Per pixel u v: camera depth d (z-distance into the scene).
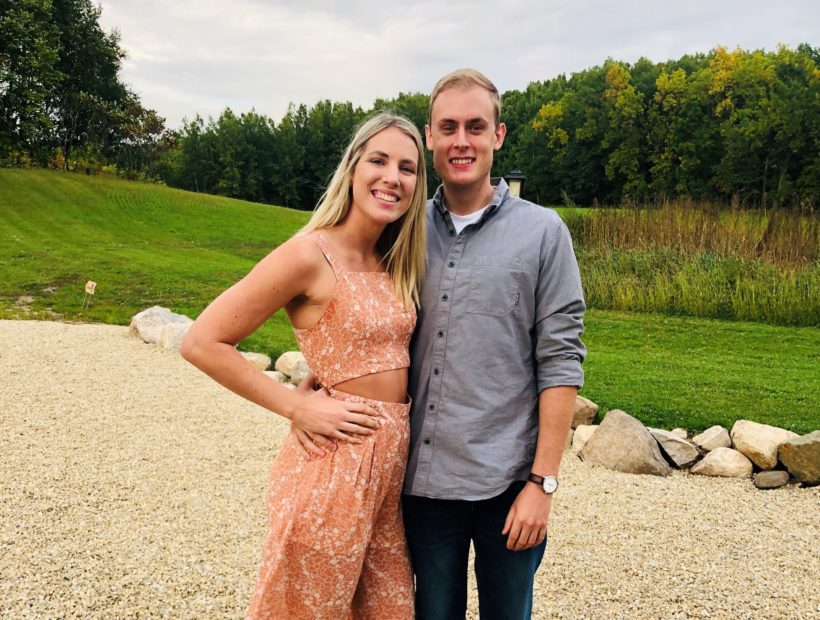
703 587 3.24
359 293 1.80
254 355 7.07
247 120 57.78
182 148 56.56
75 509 3.91
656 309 10.28
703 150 42.47
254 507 4.05
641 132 45.91
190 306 10.62
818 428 5.17
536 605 3.05
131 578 3.18
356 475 1.75
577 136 48.56
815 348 7.91
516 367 1.84
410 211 1.87
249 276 1.74
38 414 5.54
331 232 1.87
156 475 4.47
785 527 3.96
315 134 58.88
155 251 16.44
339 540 1.73
